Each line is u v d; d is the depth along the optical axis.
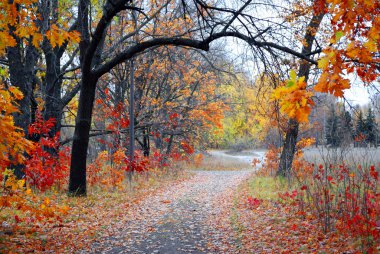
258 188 14.50
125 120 15.70
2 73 12.56
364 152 10.04
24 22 5.89
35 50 13.70
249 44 8.55
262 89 9.54
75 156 11.52
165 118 22.30
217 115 23.11
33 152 10.24
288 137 15.66
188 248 6.88
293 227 7.71
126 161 14.45
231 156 45.75
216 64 18.23
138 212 10.39
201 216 10.10
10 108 5.32
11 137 5.34
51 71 14.63
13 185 6.32
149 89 23.22
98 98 19.52
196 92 23.64
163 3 15.81
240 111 28.20
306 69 9.51
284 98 3.45
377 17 3.61
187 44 10.05
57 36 5.90
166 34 15.60
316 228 7.61
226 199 13.36
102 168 14.82
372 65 4.00
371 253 5.60
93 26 14.96
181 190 16.45
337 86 3.48
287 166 15.02
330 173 9.77
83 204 10.38
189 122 23.20
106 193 12.83
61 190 12.07
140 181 17.48
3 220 7.64
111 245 6.98
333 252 5.96
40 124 11.55
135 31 13.73
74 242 6.92
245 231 8.12
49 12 10.52
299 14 9.64
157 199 13.26
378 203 7.47
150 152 27.05
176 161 26.67
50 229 7.68
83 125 11.53
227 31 9.16
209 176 24.50
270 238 7.30
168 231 8.22
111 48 14.17
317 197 8.37
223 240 7.44
